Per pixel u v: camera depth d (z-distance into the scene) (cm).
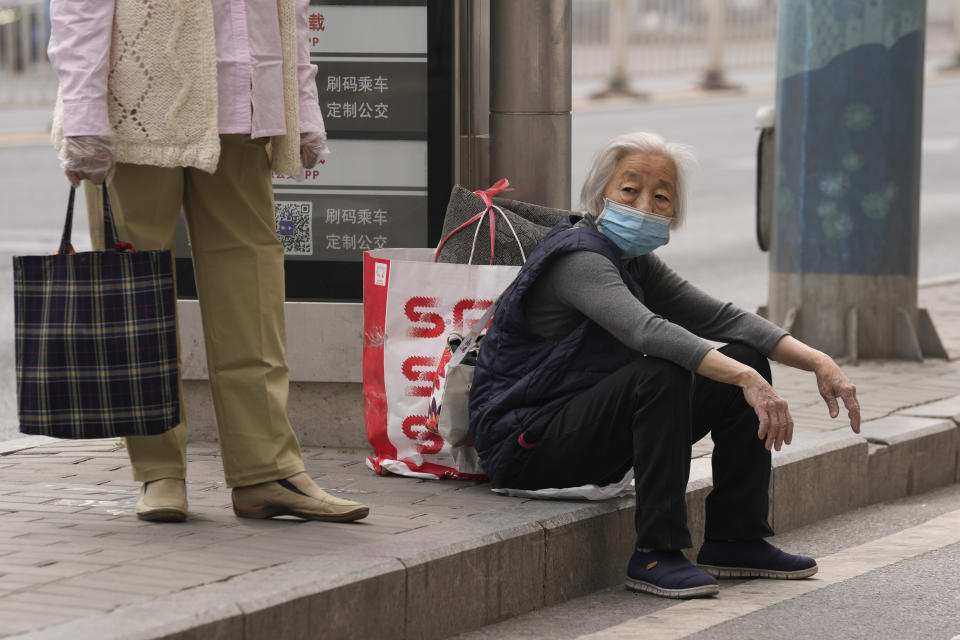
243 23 557
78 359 541
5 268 1523
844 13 1055
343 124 760
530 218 695
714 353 580
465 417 655
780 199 1093
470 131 771
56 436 545
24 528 558
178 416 552
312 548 531
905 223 1063
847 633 539
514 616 567
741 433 615
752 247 1861
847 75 1057
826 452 743
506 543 561
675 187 620
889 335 1066
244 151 575
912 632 542
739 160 2808
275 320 589
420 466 673
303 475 586
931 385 959
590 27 4831
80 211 1973
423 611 523
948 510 771
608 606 583
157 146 548
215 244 580
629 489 634
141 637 426
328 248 766
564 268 609
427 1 748
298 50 585
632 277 655
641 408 582
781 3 1090
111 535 548
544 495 625
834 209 1066
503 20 759
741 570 624
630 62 4972
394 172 761
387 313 674
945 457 837
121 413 542
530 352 625
